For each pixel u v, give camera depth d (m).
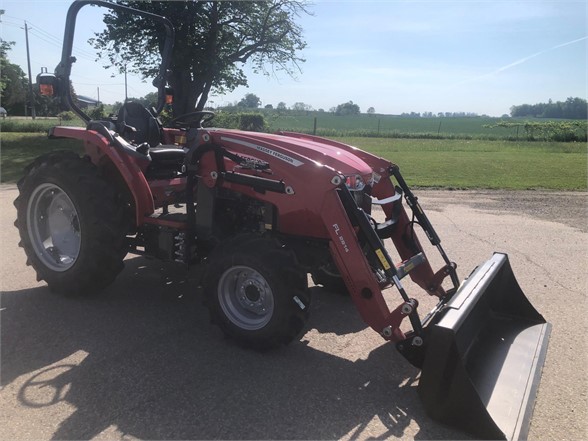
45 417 2.58
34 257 4.29
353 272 3.07
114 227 3.92
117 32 17.19
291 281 3.13
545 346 3.29
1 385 2.86
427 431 2.55
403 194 4.19
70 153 4.39
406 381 3.03
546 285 4.72
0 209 7.51
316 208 3.17
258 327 3.29
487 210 8.29
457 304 2.82
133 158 3.97
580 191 10.34
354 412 2.70
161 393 2.82
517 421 2.53
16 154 15.14
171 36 5.17
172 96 5.39
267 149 3.38
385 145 22.31
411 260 3.41
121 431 2.48
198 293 4.35
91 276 3.99
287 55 19.67
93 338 3.46
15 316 3.79
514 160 15.64
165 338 3.50
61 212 4.32
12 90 63.44
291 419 2.62
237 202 3.71
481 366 2.95
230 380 2.98
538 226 7.18
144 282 4.57
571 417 2.70
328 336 3.62
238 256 3.24
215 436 2.46
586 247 6.07
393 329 2.95
